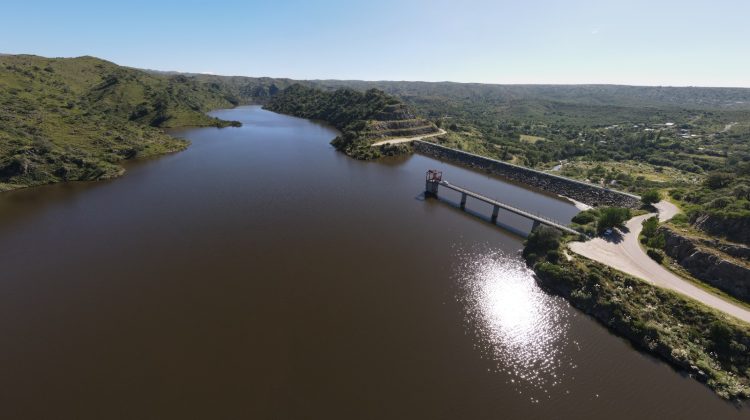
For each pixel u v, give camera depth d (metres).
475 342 57.94
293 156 185.38
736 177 96.00
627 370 53.25
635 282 67.12
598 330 61.31
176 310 62.62
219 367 51.12
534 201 129.12
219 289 68.94
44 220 97.88
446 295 69.75
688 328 58.12
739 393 48.75
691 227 78.38
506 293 71.00
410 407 46.09
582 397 48.59
